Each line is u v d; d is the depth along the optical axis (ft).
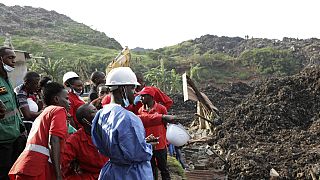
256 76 232.32
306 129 69.10
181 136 18.98
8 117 17.35
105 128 14.05
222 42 319.88
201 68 235.40
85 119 16.26
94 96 26.53
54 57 248.52
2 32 327.47
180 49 319.06
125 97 15.12
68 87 22.94
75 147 16.34
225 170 52.90
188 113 104.12
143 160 14.23
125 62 44.86
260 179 50.57
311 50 251.19
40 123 15.61
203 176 46.75
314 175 49.32
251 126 69.15
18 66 62.80
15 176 15.29
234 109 78.69
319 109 73.05
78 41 350.23
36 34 343.67
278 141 63.82
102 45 356.18
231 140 62.44
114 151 13.85
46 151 15.35
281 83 79.30
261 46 288.71
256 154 55.88
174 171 36.58
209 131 69.41
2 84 17.70
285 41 292.20
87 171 16.55
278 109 71.51
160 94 25.66
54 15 423.64
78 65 199.41
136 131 13.92
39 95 21.63
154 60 257.34
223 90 126.00
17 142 17.75
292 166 52.95
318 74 77.82
